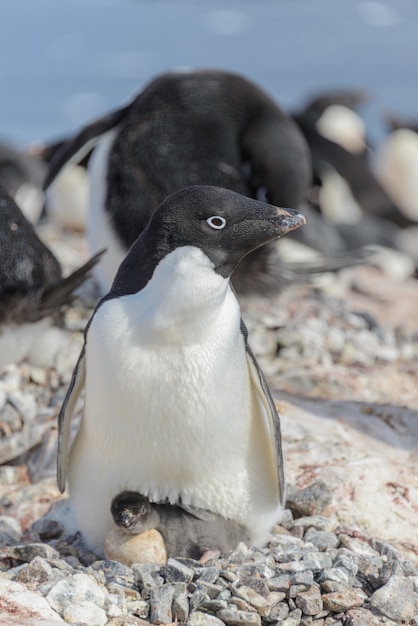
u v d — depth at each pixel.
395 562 9.70
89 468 10.08
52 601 8.77
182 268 9.20
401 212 30.52
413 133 37.00
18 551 10.06
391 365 17.73
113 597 9.02
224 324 9.48
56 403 14.52
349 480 11.52
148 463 9.73
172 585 9.13
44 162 29.39
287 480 11.59
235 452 9.88
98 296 17.34
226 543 10.21
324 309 18.70
